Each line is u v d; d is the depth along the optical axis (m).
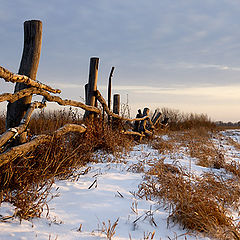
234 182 4.20
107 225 2.52
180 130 17.55
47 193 3.02
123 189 3.68
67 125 4.71
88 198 3.22
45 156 3.87
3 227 2.26
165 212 2.93
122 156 6.22
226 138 14.41
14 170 3.25
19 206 2.59
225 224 2.60
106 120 7.62
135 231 2.45
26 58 4.07
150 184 3.81
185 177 4.46
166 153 7.36
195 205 2.75
